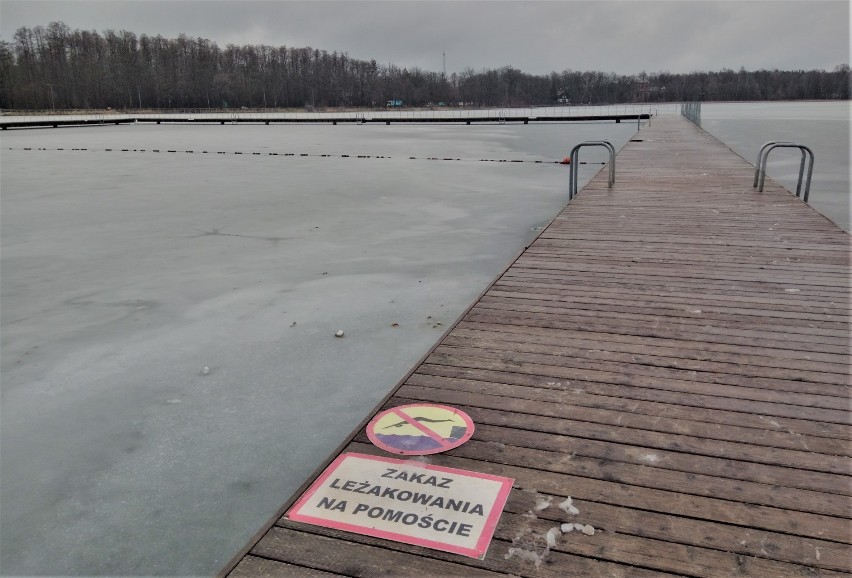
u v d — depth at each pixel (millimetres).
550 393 2656
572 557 1694
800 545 1717
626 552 1707
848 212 8422
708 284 4082
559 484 2018
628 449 2215
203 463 2838
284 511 1916
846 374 2746
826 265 4418
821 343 3086
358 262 6281
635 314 3576
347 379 3654
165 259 6578
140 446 2998
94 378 3754
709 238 5336
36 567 2227
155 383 3662
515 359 3012
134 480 2725
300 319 4672
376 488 2018
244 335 4383
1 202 10438
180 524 2432
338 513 1900
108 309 5027
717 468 2086
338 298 5145
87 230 8125
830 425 2336
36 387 3656
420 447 2256
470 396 2650
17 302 5254
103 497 2615
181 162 17234
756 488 1974
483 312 3684
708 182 8586
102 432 3137
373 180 12586
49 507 2562
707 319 3457
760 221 5953
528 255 4945
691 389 2654
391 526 1835
